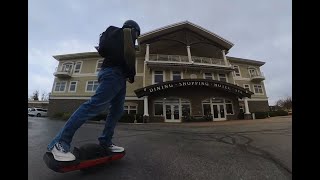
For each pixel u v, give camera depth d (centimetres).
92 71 2333
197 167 224
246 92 2030
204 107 2002
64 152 171
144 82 1984
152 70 2033
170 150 318
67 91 2306
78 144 396
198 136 527
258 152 301
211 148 338
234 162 245
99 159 204
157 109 1916
